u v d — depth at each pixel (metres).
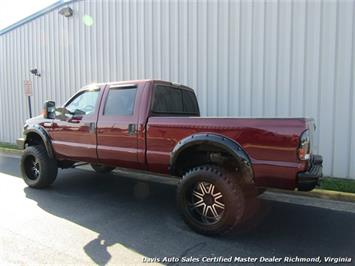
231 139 3.83
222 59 7.74
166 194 5.79
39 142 6.29
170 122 4.29
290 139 3.54
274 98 7.17
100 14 9.97
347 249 3.60
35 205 5.08
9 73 13.25
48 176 5.89
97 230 4.11
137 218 4.56
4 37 13.20
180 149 4.14
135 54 9.28
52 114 5.84
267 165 3.65
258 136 3.69
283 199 5.46
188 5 8.15
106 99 5.08
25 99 12.77
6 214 4.66
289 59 6.95
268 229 4.17
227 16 7.59
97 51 10.19
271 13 7.06
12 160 9.42
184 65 8.35
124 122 4.75
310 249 3.60
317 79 6.70
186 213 4.06
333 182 6.11
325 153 6.73
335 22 6.46
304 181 3.53
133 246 3.66
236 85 7.60
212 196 3.93
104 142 5.00
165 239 3.85
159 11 8.68
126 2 9.32
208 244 3.72
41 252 3.47
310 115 6.82
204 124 4.03
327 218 4.58
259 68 7.29
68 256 3.39
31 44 12.23
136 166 4.74
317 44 6.65
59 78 11.44
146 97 4.68
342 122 6.55
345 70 6.45
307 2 6.68
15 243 3.69
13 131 13.41
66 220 4.45
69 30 10.88
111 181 6.69
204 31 7.95
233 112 7.68
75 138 5.39
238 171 4.00
